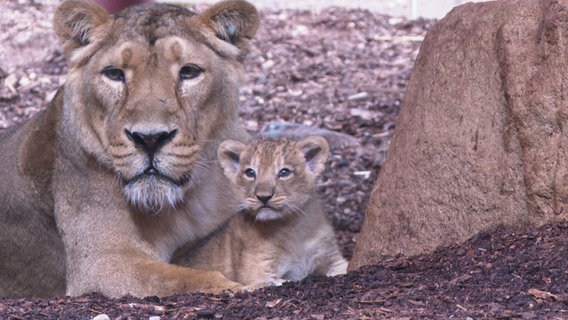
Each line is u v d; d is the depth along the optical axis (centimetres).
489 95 1047
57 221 1177
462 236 1052
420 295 882
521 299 845
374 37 2794
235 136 1245
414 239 1101
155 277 1091
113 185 1127
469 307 831
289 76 2494
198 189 1162
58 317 895
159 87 1045
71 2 1095
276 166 1212
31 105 2284
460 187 1060
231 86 1150
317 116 2239
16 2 2859
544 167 978
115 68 1060
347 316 825
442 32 1138
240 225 1232
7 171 1239
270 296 941
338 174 1912
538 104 981
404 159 1141
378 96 2355
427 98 1127
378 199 1167
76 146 1135
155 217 1146
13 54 2552
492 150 1034
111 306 941
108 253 1129
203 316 876
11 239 1233
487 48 1057
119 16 1109
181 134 1046
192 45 1082
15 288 1249
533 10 1019
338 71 2538
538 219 988
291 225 1235
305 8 3061
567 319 779
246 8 1140
